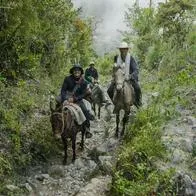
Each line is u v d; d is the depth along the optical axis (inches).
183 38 917.8
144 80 804.0
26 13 497.7
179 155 336.8
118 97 446.3
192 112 455.2
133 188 298.7
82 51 987.9
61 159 412.2
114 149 424.5
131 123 460.1
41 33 587.2
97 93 599.2
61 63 683.4
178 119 428.5
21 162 372.8
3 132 389.4
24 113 446.0
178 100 485.7
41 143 408.5
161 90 572.1
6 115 396.8
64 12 641.6
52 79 627.5
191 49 778.8
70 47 783.7
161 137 370.0
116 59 468.4
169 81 607.8
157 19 1045.2
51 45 636.1
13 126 392.8
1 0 450.3
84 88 421.4
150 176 301.7
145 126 398.3
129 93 448.1
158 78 772.0
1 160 346.9
